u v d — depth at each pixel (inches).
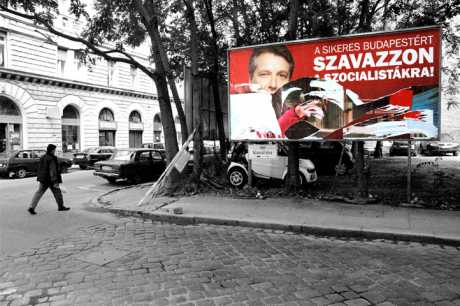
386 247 226.8
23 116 891.4
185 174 461.4
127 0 453.7
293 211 313.0
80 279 172.7
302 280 169.9
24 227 278.8
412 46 309.0
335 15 481.4
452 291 157.6
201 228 279.6
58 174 342.0
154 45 428.8
